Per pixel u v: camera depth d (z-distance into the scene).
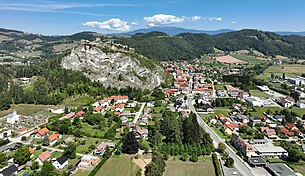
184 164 109.00
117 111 183.62
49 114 181.88
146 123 157.25
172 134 129.25
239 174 100.62
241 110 192.00
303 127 152.62
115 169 102.75
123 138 126.38
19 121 166.38
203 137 127.38
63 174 96.00
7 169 96.94
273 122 165.00
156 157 102.88
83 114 173.75
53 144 127.94
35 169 103.00
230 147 128.50
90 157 110.56
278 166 104.31
